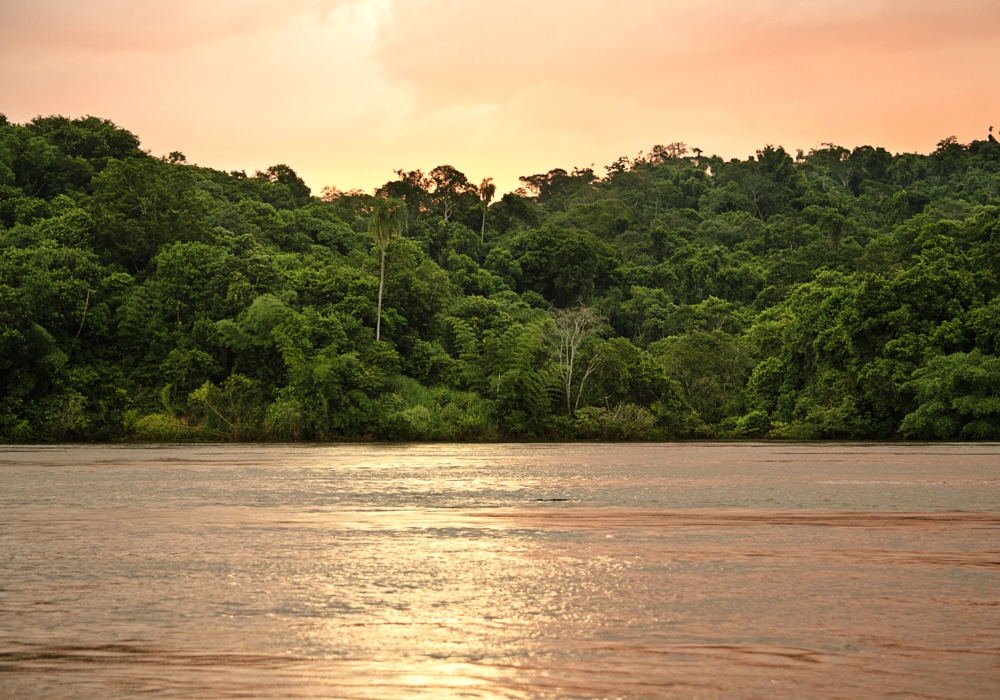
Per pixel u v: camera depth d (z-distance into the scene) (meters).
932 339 87.06
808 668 12.05
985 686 11.39
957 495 33.12
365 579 17.66
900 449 69.06
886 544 21.83
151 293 92.31
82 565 19.05
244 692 11.17
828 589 16.69
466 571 18.45
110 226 98.75
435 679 11.65
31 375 80.00
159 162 111.88
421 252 124.88
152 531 24.02
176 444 79.31
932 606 15.38
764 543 22.02
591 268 149.88
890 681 11.55
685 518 26.73
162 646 13.08
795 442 85.94
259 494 33.62
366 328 95.12
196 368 88.00
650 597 16.06
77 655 12.62
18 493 33.75
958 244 117.06
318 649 12.95
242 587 16.92
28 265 83.69
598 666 12.15
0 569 18.61
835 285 114.56
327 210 147.75
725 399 99.12
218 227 114.75
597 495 33.47
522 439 89.50
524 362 90.19
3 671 11.94
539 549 21.14
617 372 93.06
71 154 135.62
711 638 13.46
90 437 80.94
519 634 13.72
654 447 76.12
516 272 149.38
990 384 80.00
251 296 92.06
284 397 85.31
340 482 38.84
